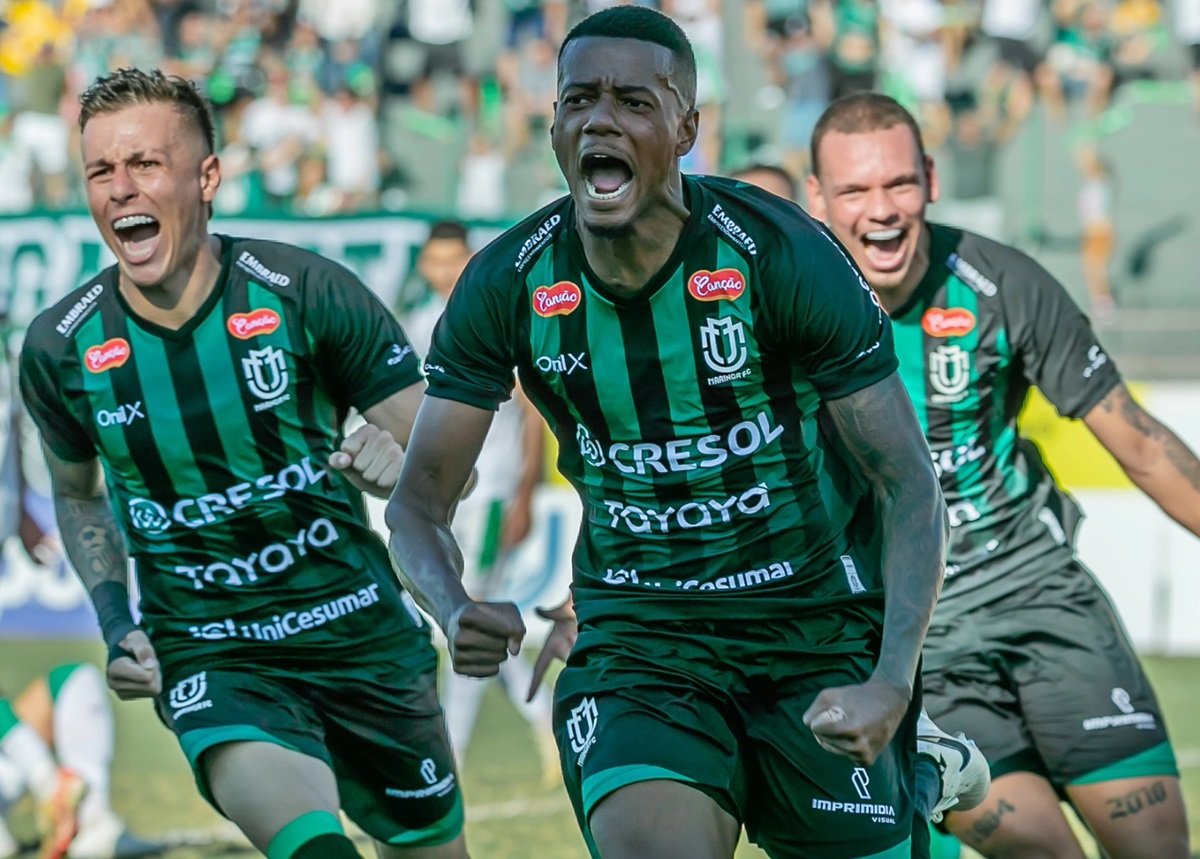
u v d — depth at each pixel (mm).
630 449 4305
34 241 12422
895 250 5742
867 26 18719
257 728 5086
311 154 18531
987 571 6000
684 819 4133
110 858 7797
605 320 4180
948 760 5105
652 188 3990
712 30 18484
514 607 3945
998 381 5898
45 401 5328
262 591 5355
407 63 19750
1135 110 19312
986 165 19031
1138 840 5891
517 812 8672
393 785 5617
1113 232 19219
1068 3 19328
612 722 4324
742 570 4402
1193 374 17797
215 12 19609
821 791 4434
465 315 4285
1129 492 12469
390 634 5496
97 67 19234
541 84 19094
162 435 5223
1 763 7703
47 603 13062
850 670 4477
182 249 5117
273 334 5230
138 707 11484
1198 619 12477
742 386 4203
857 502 4461
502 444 9641
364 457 4824
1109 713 5906
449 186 18781
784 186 7555
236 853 7891
